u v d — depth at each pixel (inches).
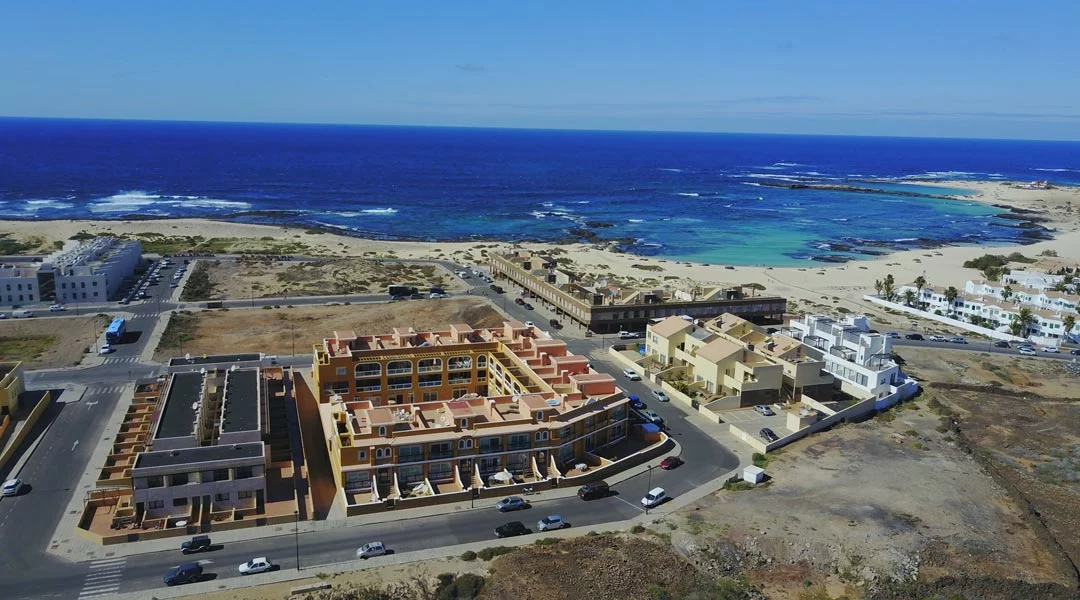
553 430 4338.1
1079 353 7303.2
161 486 3722.9
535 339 5561.0
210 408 4630.9
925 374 6530.5
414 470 4148.6
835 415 5349.4
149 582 3270.2
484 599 3159.5
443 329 7367.1
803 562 3555.6
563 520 3823.8
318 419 5078.7
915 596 3341.5
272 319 7524.6
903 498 4185.5
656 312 7455.7
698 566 3491.6
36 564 3376.0
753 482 4362.7
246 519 3735.2
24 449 4525.1
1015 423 5482.3
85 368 5944.9
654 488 4256.9
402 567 3420.3
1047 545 3769.7
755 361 5743.1
